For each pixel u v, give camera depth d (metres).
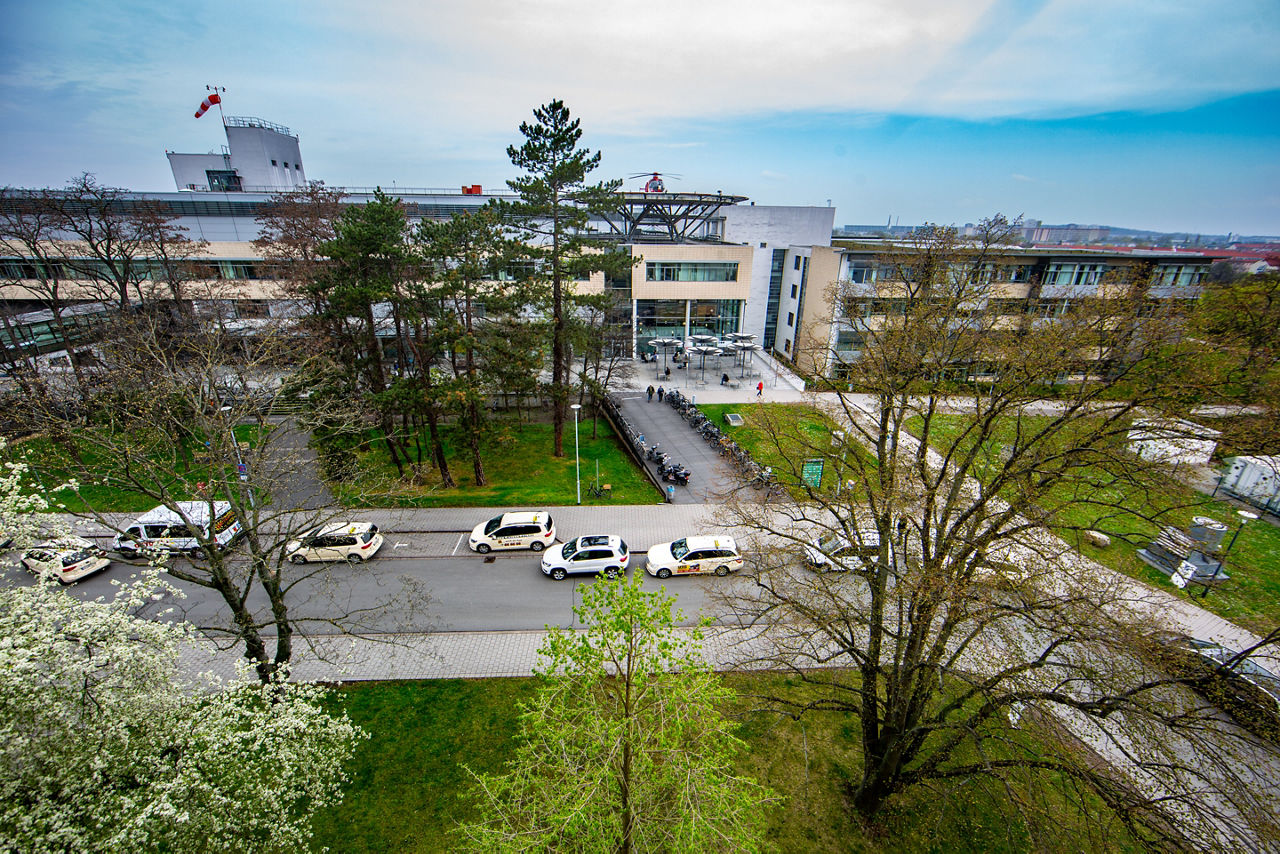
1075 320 11.20
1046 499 12.41
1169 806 9.77
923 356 12.79
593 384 30.41
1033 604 9.59
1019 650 10.09
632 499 26.31
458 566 21.16
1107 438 10.20
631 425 36.06
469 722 14.19
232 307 33.53
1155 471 9.77
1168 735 9.80
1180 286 35.88
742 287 50.06
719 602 17.98
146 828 8.00
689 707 8.44
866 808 12.18
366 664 16.16
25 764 7.54
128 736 8.43
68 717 8.04
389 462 28.94
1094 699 11.24
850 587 17.67
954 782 12.74
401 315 24.08
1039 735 10.06
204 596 19.36
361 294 21.27
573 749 8.58
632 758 8.42
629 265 28.52
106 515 22.67
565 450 32.19
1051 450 11.09
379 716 14.34
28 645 7.99
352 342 25.36
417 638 17.25
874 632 11.77
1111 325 10.78
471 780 12.68
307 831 9.65
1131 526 21.45
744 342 46.34
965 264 20.58
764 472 19.22
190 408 15.09
